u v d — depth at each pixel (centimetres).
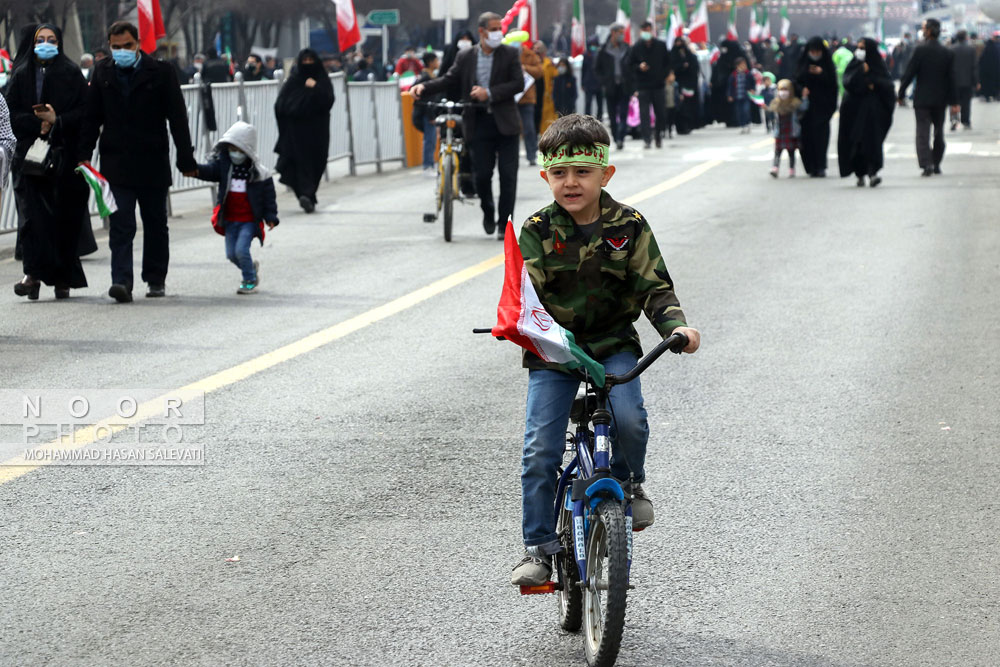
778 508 805
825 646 618
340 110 3131
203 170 1529
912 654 608
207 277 1686
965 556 725
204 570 714
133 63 1467
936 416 1001
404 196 2691
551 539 605
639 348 620
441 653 615
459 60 1916
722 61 4800
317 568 717
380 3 8175
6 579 703
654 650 616
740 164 3247
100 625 645
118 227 1489
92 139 1474
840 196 2473
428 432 970
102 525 784
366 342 1273
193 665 602
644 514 616
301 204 2405
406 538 760
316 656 612
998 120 4912
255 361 1191
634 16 10594
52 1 4397
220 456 915
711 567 714
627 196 2533
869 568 711
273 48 7312
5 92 1513
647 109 3806
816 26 18625
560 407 602
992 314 1374
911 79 2816
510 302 568
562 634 636
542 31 9938
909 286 1542
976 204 2302
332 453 920
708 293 1516
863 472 872
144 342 1279
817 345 1245
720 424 987
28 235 1504
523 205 2423
